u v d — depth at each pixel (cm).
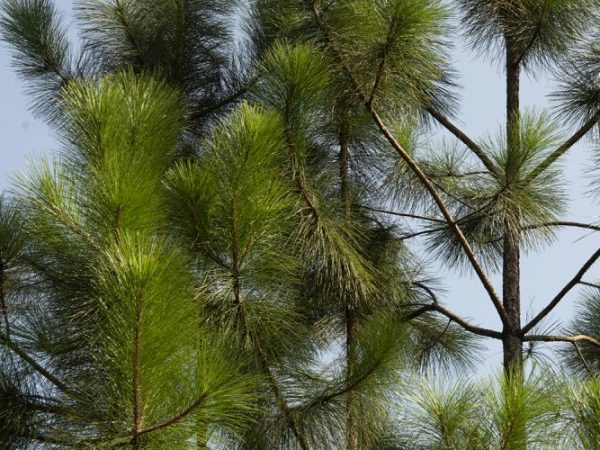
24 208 643
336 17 762
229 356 649
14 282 671
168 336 527
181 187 648
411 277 881
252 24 955
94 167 591
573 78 870
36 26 972
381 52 746
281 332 712
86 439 565
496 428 538
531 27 852
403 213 818
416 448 562
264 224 652
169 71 968
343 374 719
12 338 661
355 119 807
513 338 786
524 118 744
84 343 647
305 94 716
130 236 548
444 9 739
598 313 899
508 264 822
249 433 720
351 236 799
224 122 663
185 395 534
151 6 1005
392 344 696
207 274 666
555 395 532
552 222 774
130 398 532
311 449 720
